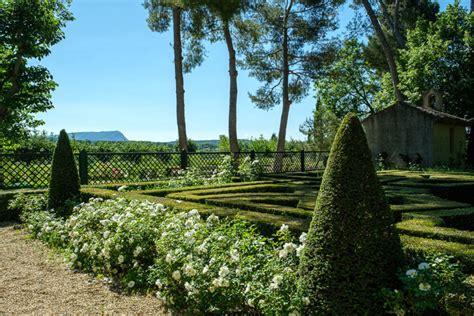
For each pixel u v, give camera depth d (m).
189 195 6.75
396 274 2.56
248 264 3.16
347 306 2.58
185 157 12.36
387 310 2.54
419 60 21.89
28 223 6.95
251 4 16.06
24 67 13.56
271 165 15.40
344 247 2.64
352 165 2.80
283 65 19.75
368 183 2.77
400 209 4.75
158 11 17.94
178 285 3.47
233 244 3.50
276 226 3.95
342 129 2.94
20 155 9.70
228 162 11.73
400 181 8.80
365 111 28.61
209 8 14.69
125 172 11.15
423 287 2.31
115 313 3.39
